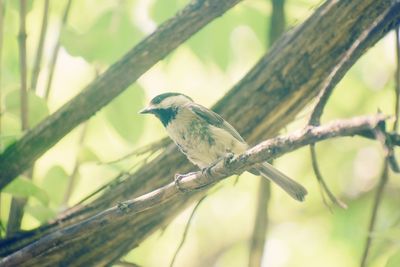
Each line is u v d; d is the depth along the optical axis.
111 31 8.80
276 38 8.84
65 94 11.42
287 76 7.68
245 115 7.87
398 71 7.61
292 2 9.66
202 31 9.61
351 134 5.77
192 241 14.48
